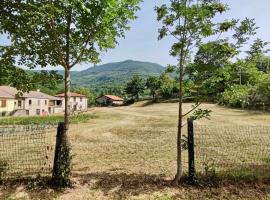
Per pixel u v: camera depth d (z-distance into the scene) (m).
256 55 9.17
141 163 12.38
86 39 9.74
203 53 9.52
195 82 9.57
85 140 20.55
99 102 131.12
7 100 65.31
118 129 28.09
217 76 9.31
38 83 10.20
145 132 24.72
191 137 9.33
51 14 8.37
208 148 15.13
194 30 9.37
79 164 12.49
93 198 8.42
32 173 10.42
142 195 8.52
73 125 33.97
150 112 56.91
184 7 9.14
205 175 9.62
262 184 9.02
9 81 9.92
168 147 16.42
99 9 9.03
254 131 22.22
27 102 73.62
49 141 19.70
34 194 8.67
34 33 9.44
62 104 91.69
